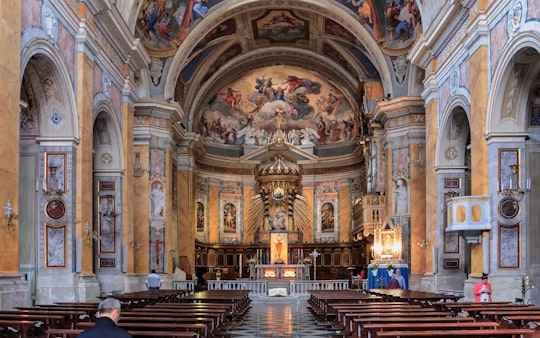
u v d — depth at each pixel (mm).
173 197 28328
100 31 16594
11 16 10719
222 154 35938
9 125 10641
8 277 10453
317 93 35562
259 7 25844
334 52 30234
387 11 24016
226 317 13133
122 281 18141
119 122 18703
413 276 22734
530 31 11508
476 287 12461
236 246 35219
